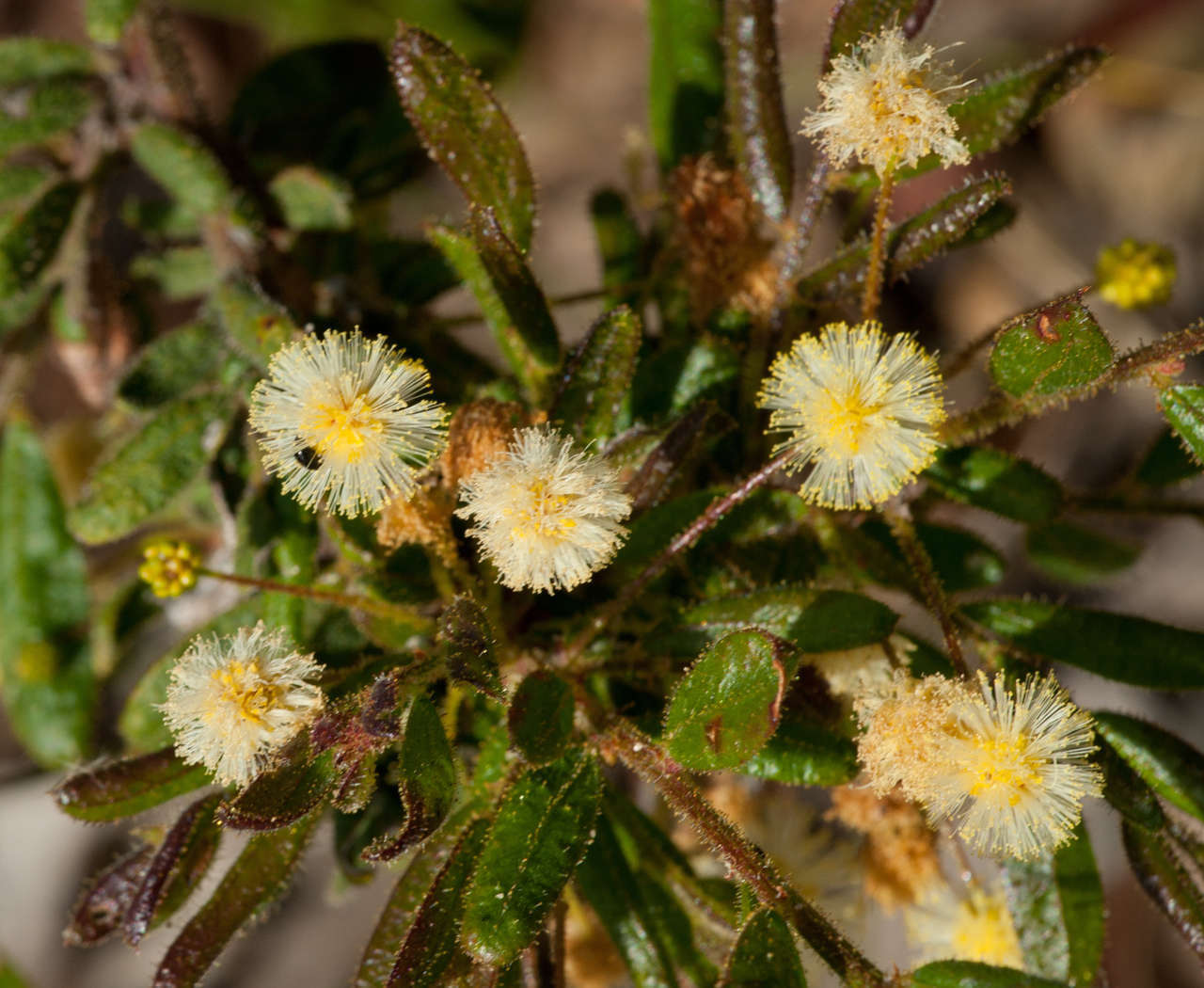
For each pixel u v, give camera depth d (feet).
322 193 0.59
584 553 0.48
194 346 0.57
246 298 0.54
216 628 0.55
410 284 0.60
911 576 0.52
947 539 0.56
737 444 0.54
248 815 0.46
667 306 0.57
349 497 0.48
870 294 0.51
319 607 0.54
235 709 0.47
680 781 0.48
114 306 0.62
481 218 0.50
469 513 0.48
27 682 0.63
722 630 0.50
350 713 0.47
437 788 0.47
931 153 0.52
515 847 0.48
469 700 0.51
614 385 0.51
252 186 0.60
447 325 0.60
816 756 0.50
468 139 0.52
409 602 0.51
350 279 0.60
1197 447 0.49
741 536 0.52
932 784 0.47
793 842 0.57
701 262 0.54
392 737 0.46
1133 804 0.50
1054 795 0.47
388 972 0.49
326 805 0.50
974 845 0.49
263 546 0.54
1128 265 0.58
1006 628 0.52
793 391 0.48
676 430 0.51
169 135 0.57
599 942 0.55
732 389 0.54
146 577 0.50
